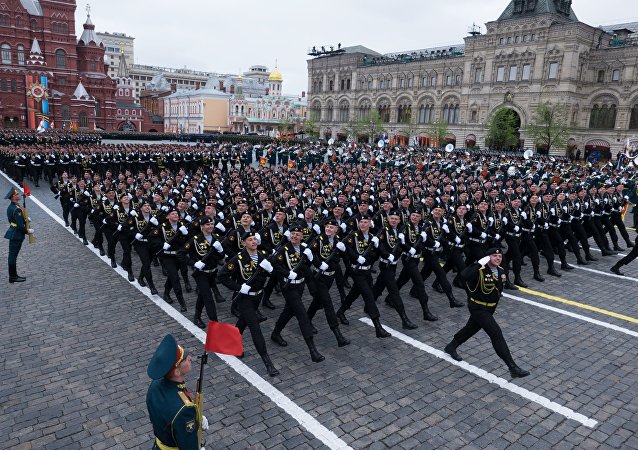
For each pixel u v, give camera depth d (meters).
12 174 32.31
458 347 9.88
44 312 11.06
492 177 27.31
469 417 7.44
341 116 94.75
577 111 64.56
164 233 11.83
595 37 63.44
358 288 10.34
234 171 25.16
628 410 7.74
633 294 13.27
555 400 7.97
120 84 117.38
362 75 89.00
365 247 10.25
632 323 11.25
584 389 8.33
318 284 9.59
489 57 69.12
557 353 9.64
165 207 14.47
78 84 90.56
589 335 10.53
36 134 51.09
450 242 12.98
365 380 8.47
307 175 24.38
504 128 65.56
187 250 10.45
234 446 6.64
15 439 6.71
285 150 42.94
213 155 38.53
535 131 60.91
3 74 81.44
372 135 82.69
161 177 23.70
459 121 74.50
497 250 8.45
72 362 8.82
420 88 79.69
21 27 83.31
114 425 7.06
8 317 10.73
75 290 12.55
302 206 17.08
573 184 20.47
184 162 36.06
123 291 12.60
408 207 15.72
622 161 36.69
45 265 14.55
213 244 9.94
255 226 14.80
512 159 38.91
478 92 71.19
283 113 112.94
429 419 7.36
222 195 18.94
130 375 8.41
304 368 8.87
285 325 9.95
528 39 64.69
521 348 9.82
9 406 7.46
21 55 84.25
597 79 63.50
